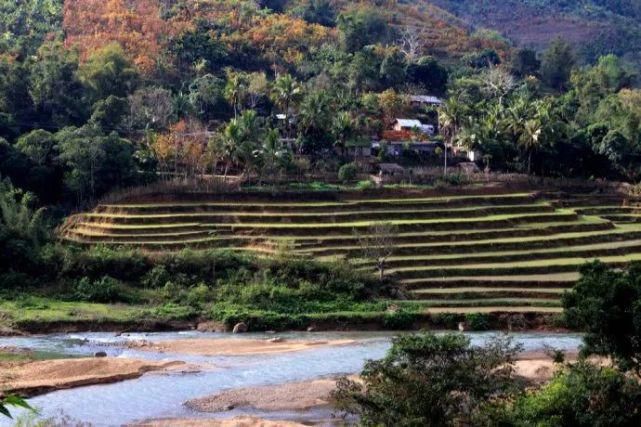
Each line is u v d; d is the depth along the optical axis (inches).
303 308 3932.1
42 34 7229.3
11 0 7706.7
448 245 4537.4
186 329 3779.5
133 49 7032.5
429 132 6525.6
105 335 3599.9
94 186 4869.6
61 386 2637.8
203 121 6176.2
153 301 4008.4
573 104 7564.0
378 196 5088.6
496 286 4148.6
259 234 4564.5
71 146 4854.8
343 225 4638.3
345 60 7554.1
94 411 2388.0
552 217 5059.1
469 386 1446.9
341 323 3789.4
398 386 1444.4
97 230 4542.3
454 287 4158.5
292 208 4803.2
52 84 5679.1
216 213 4712.1
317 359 3097.9
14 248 4133.9
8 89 5605.3
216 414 2379.4
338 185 5255.9
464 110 6063.0
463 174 5565.9
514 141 5949.8
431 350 1461.6
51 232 4515.3
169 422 2279.8
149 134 5349.4
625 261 4483.3
